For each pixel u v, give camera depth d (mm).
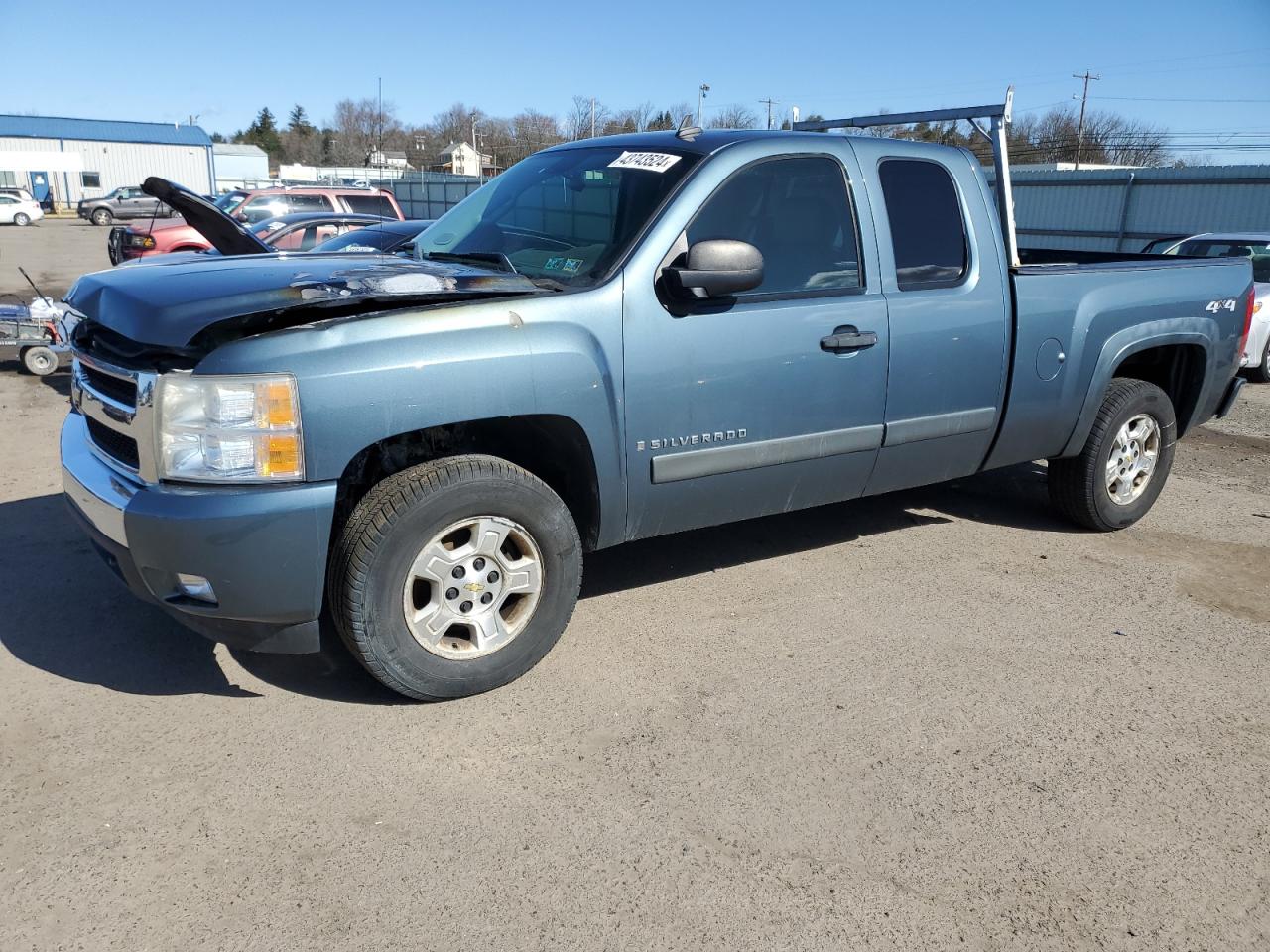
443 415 3223
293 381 3002
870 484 4480
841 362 4129
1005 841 2854
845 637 4133
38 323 9367
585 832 2826
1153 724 3521
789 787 3068
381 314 3170
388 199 18469
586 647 3973
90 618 4098
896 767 3199
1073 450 5203
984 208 4633
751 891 2615
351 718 3400
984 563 5027
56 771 3047
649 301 3658
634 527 3855
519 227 4219
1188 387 5676
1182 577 4941
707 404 3820
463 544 3457
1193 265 5469
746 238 3951
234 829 2799
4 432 7191
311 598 3162
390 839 2775
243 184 64375
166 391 3006
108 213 43312
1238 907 2625
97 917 2453
